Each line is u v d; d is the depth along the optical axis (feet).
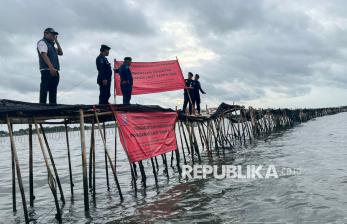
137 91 61.57
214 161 72.79
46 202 44.60
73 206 41.63
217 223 31.50
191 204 38.52
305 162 60.64
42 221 36.29
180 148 117.08
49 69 36.63
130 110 43.42
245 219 32.14
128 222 33.58
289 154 72.69
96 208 39.70
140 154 43.47
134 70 62.18
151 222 33.01
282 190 41.73
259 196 39.75
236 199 39.24
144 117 45.32
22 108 32.07
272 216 32.48
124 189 49.80
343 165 55.36
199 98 79.30
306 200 36.91
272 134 138.41
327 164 57.21
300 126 182.60
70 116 38.17
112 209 38.78
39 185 58.03
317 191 40.32
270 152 79.46
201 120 78.13
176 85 63.57
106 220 34.81
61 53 39.86
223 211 35.01
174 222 32.58
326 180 45.60
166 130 49.47
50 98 38.52
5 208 42.68
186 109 77.25
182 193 44.14
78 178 62.85
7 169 85.51
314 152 73.05
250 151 85.56
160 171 65.77
